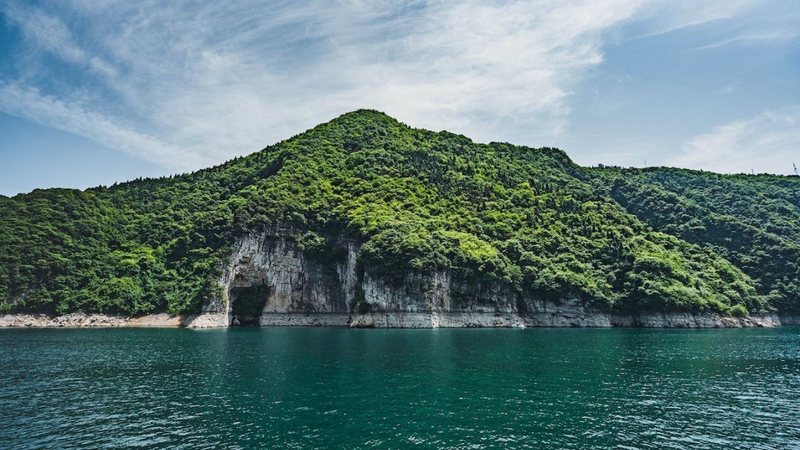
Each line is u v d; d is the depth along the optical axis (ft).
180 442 102.83
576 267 480.64
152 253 546.67
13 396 143.13
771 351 246.27
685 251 552.82
